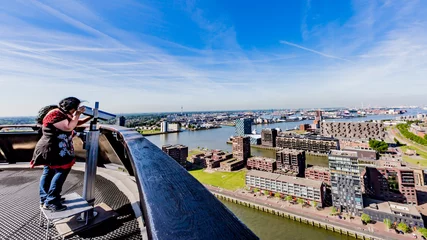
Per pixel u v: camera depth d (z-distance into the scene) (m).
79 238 1.96
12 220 2.31
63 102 2.14
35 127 4.46
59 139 2.13
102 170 4.18
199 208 0.81
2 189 3.30
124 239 1.93
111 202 2.74
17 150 4.70
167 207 0.81
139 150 1.60
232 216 0.76
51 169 2.27
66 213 1.97
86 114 2.35
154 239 0.59
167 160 1.41
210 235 0.63
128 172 3.78
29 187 3.39
